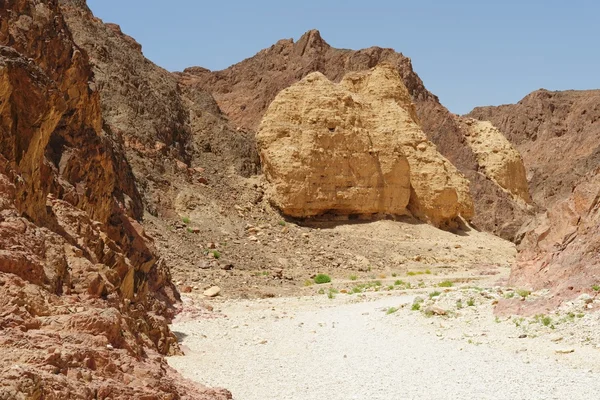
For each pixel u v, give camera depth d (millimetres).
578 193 22062
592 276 18984
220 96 79375
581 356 14664
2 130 12586
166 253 33312
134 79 47438
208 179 45000
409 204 49469
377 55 79188
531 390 12102
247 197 44531
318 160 45156
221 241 37719
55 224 14195
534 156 112750
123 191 34938
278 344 17516
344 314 22484
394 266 38438
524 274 22703
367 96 51781
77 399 8148
